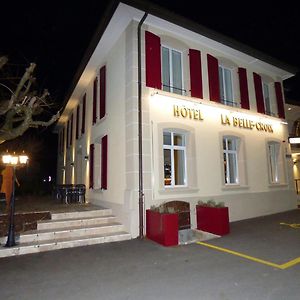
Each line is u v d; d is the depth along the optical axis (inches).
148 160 333.4
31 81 371.2
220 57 453.7
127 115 346.9
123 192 341.1
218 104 424.2
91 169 485.1
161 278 186.9
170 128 362.3
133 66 345.7
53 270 206.5
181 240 339.6
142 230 311.7
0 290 172.4
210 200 350.6
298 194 686.5
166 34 388.8
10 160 267.3
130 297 159.8
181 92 395.5
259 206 452.1
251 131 468.8
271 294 158.4
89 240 283.7
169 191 345.7
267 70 538.3
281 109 546.3
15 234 280.2
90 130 524.1
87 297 160.7
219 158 408.2
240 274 190.1
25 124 332.2
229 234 316.5
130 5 328.8
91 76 539.5
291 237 293.3
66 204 454.6
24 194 834.2
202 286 172.4
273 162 527.8
